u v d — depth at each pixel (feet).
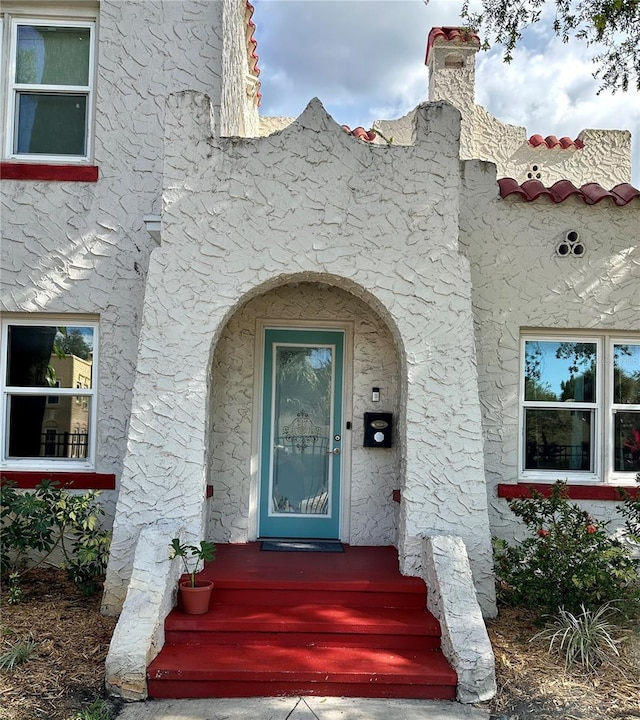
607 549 20.13
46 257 24.43
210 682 16.55
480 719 15.67
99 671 17.08
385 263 21.03
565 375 25.29
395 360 24.99
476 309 24.48
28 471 24.00
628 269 24.81
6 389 24.58
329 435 25.44
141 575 18.11
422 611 19.38
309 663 17.04
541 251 24.67
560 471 25.05
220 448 24.50
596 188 25.41
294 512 25.26
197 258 20.77
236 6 27.76
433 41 36.68
